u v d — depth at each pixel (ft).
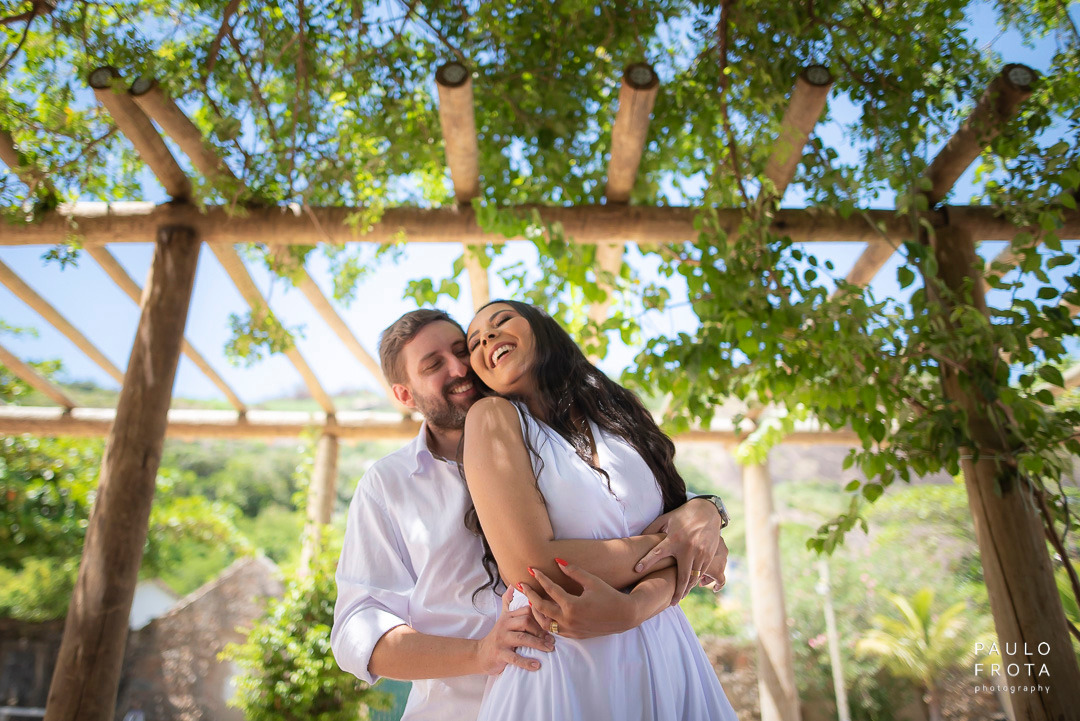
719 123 11.94
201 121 12.72
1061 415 9.36
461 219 13.12
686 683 4.58
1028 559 9.88
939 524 38.32
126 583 11.04
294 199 13.05
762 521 22.18
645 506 4.78
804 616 37.99
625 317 10.53
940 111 10.96
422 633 5.10
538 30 11.59
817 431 22.07
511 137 12.55
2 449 25.49
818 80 10.27
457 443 6.22
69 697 10.37
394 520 5.87
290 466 64.03
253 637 19.20
